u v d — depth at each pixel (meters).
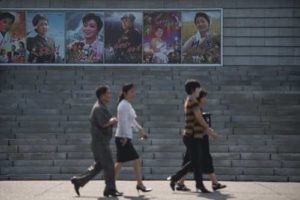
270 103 26.19
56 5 31.16
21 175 20.23
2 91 27.39
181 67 30.70
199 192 16.02
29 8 31.14
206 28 30.83
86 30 31.03
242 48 30.75
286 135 23.17
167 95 26.80
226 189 16.86
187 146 15.80
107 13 31.02
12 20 31.16
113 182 15.09
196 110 15.57
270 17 30.80
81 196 15.20
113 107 25.61
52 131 23.73
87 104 25.97
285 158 21.19
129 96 15.62
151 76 28.78
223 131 23.58
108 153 15.04
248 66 30.72
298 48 30.72
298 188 17.30
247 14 30.86
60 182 18.89
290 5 30.84
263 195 15.48
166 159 21.19
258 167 20.73
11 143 22.50
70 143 22.50
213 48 30.78
